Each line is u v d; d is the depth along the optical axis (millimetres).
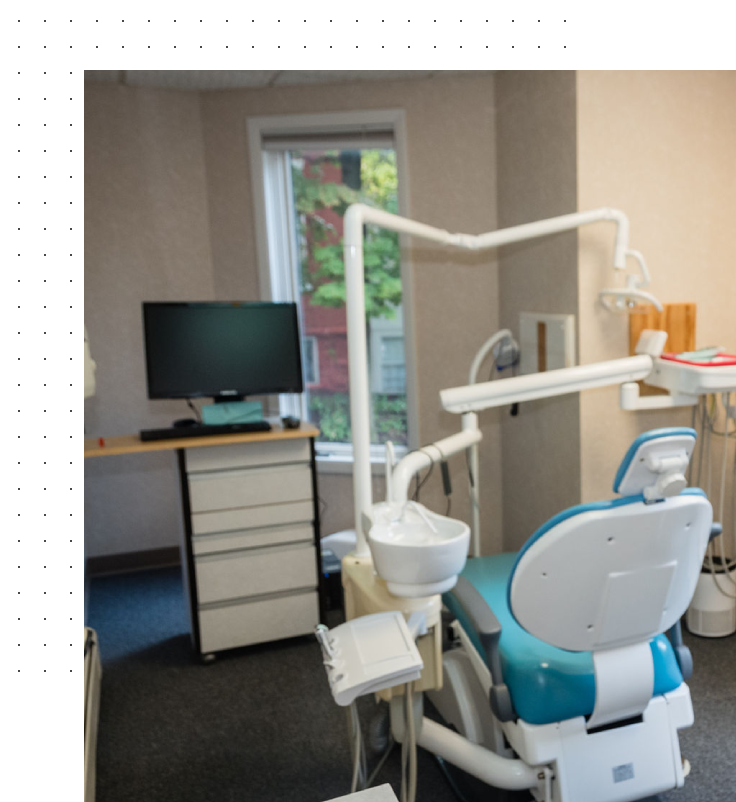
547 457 3006
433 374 3541
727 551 2975
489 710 1871
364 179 3639
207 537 2717
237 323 2895
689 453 1470
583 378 2178
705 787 1942
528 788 1754
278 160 3631
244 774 2100
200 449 2676
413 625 1602
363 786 1762
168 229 3672
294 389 2943
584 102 2576
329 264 3730
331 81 3453
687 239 2725
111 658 2838
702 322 2781
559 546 1451
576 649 1584
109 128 3537
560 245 2771
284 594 2824
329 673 1389
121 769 2137
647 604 1557
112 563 3785
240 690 2564
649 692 1637
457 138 3383
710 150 2697
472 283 3445
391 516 1700
